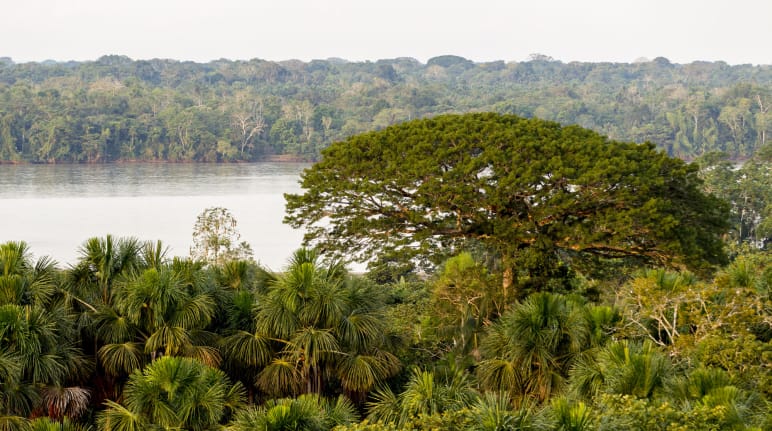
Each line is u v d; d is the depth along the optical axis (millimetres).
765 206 67562
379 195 26250
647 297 17438
